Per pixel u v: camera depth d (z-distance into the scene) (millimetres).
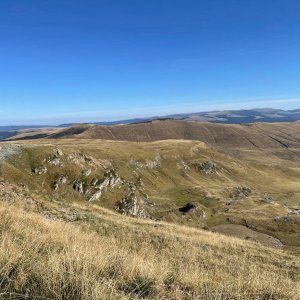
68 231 14586
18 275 6605
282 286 10047
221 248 24938
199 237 27703
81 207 31703
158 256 16188
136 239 21422
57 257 7941
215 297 7797
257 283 9516
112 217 30844
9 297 5887
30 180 101000
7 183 28266
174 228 30938
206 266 16500
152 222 33875
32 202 24969
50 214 23484
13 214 14375
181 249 20516
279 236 104938
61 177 109750
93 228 21703
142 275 8125
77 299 6242
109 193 115188
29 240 9898
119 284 7531
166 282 8781
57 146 122688
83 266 7359
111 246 13984
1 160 101812
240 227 114688
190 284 8977
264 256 25156
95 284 6500
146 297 7273
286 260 25406
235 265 18328
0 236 9375
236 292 8352
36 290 6320
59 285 6512
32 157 111875
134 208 113188
